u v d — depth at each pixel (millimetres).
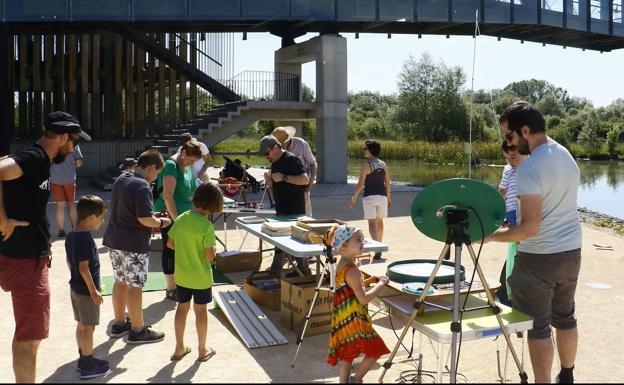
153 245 9453
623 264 8539
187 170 6656
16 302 4047
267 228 6125
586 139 45594
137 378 4539
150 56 22609
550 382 4180
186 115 22891
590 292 7031
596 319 6039
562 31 22375
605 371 4742
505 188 5688
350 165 32094
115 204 5250
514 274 4250
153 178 5531
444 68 46688
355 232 4219
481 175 26281
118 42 22531
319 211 13742
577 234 4133
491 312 4301
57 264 8086
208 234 4836
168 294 6664
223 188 13719
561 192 4023
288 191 7250
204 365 4809
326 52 19453
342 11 18828
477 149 35000
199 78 21594
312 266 7812
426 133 46125
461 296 4625
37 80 22141
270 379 4531
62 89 22438
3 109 16297
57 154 4191
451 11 19797
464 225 3922
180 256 4879
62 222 10164
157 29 19531
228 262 7844
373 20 19047
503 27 21469
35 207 4055
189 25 19547
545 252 4070
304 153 8570
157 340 5355
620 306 6480
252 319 5801
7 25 16047
